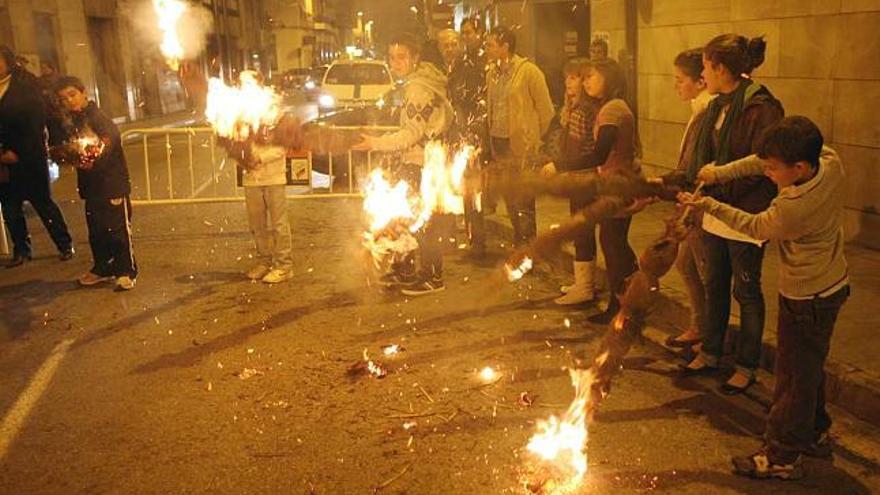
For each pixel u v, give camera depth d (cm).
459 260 784
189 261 801
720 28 866
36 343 577
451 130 665
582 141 593
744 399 457
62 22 2522
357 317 616
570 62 603
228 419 447
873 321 517
